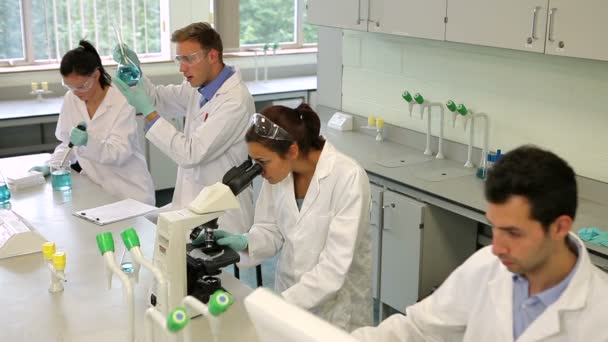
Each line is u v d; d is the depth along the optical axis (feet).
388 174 11.37
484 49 11.42
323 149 7.09
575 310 4.30
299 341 3.10
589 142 10.13
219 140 10.05
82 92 10.53
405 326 5.51
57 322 6.30
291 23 21.43
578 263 4.34
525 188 3.97
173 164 17.63
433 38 10.84
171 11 18.81
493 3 9.71
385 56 13.38
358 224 6.80
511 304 4.71
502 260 4.25
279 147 6.64
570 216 4.08
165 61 18.86
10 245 7.75
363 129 14.12
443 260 11.21
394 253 11.40
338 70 14.58
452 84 12.16
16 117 14.88
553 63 10.39
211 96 10.25
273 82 19.75
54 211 9.31
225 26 19.26
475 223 11.43
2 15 17.07
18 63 17.49
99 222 8.79
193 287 6.46
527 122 10.98
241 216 10.44
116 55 10.87
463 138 12.12
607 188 9.96
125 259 7.63
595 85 9.88
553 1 8.90
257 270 10.98
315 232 7.08
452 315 5.27
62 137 11.50
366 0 12.04
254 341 6.01
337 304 7.20
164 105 11.92
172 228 6.03
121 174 11.21
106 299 6.76
